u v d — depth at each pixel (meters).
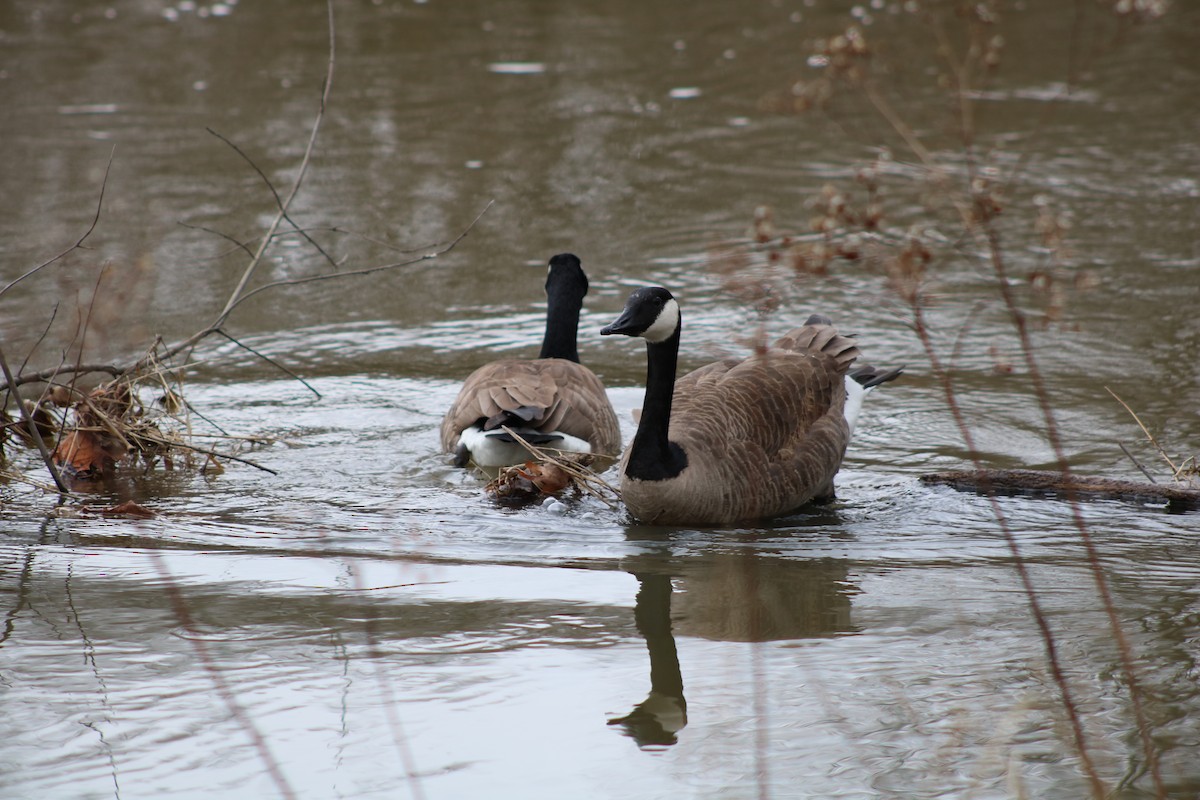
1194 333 14.77
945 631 8.27
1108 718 7.04
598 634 8.32
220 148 23.61
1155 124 24.50
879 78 27.77
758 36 32.84
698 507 10.40
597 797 6.33
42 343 14.52
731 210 20.28
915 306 9.23
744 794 6.37
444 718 7.17
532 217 20.30
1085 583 9.01
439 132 25.06
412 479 11.72
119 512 10.70
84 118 25.45
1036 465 11.61
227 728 7.05
